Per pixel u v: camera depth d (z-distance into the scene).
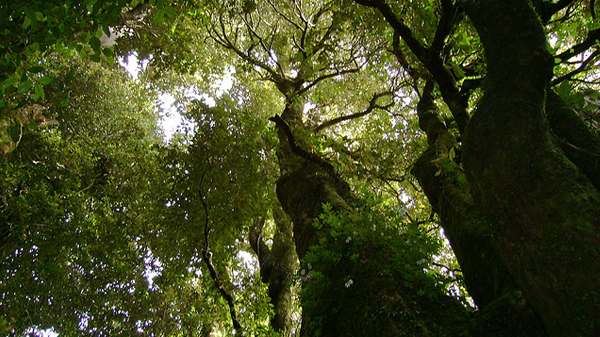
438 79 4.45
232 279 8.28
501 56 2.22
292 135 6.57
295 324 8.97
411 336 2.54
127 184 9.58
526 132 1.97
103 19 2.93
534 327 2.09
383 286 3.07
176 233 7.54
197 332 8.32
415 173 4.41
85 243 8.73
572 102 2.31
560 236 1.68
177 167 7.52
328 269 3.60
